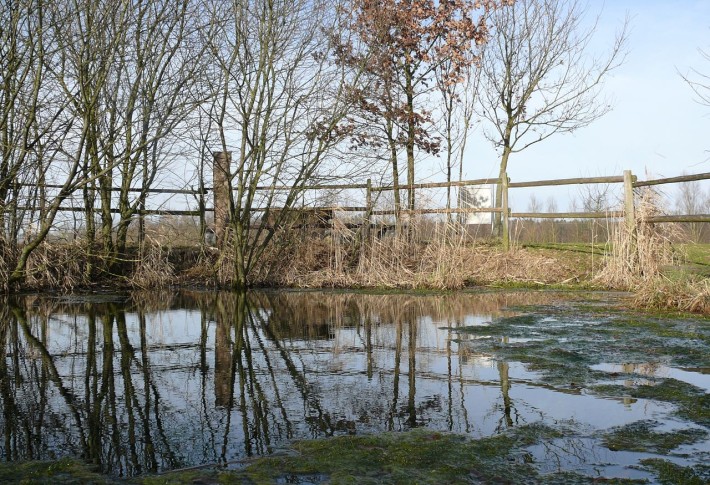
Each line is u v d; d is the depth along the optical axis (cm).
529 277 1021
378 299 857
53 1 817
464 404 328
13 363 441
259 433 286
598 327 570
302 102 952
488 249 1128
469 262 1060
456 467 243
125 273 1047
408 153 1378
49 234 959
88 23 840
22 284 934
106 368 424
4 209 841
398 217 1088
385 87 1215
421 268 1026
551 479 230
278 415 313
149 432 289
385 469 243
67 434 287
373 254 1049
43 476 238
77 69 862
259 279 1041
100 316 686
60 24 846
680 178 860
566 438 274
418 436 277
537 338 521
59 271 953
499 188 1418
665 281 769
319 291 962
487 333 553
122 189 1038
